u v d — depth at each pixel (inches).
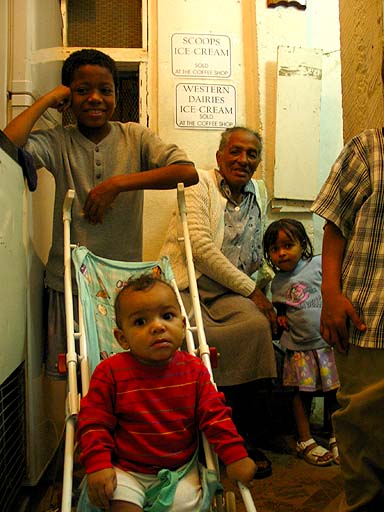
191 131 99.6
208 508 40.1
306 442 76.8
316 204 51.2
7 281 53.1
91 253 59.0
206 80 100.0
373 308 47.6
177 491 39.5
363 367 48.9
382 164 48.2
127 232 66.0
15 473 59.7
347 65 67.2
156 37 100.3
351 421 49.2
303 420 78.5
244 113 101.0
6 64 66.2
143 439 41.7
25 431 63.3
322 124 101.8
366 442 48.6
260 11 99.0
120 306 44.8
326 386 78.1
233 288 79.8
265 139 99.0
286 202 98.3
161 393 43.1
